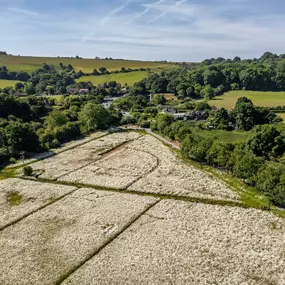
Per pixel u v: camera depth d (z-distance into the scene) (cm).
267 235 3909
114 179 5866
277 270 3309
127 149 7856
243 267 3369
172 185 5512
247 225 4141
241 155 5709
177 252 3644
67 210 4719
